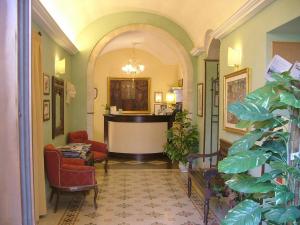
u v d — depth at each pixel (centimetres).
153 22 697
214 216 396
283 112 207
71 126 673
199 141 666
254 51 361
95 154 620
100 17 678
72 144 575
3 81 68
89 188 423
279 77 154
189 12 588
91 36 682
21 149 70
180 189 533
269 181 153
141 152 817
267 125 159
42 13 373
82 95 684
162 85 1123
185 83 712
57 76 536
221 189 362
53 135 495
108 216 401
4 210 68
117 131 834
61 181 415
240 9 358
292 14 276
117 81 1111
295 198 146
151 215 405
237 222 146
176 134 678
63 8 506
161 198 481
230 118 435
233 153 160
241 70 391
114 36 688
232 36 438
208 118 629
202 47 612
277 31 324
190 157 481
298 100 139
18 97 69
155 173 657
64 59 562
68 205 445
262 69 338
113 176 629
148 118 820
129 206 442
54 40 506
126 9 670
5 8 68
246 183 154
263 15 337
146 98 1121
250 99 158
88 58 684
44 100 441
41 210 382
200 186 393
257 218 146
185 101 715
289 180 150
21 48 70
